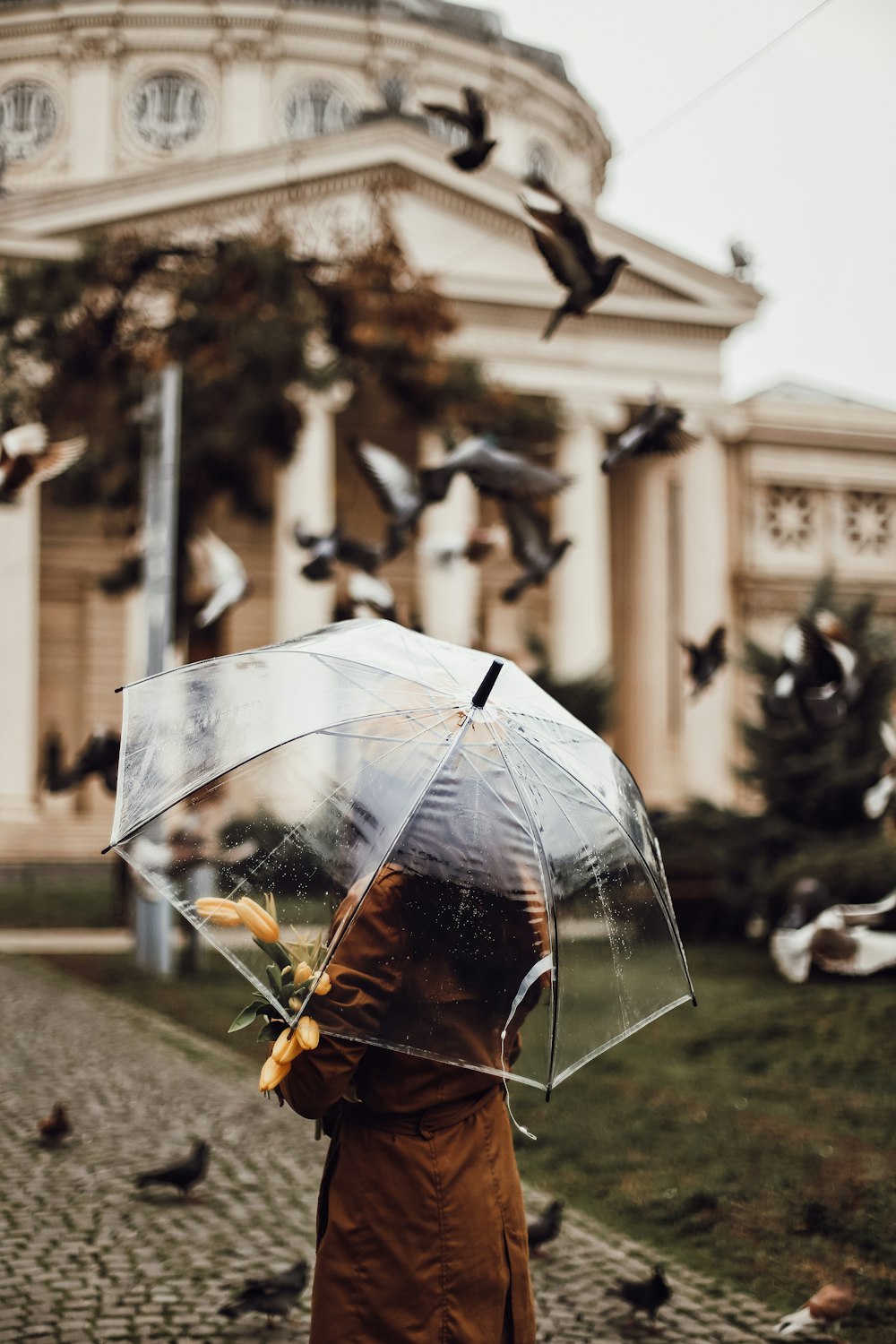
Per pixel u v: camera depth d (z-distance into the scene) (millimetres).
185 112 48344
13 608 38500
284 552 38625
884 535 48031
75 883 32094
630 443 7012
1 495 6590
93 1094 9383
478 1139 3107
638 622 45250
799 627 10398
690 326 43344
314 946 2941
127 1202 6715
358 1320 2963
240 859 3125
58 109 48188
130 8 47594
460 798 3104
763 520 46875
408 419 23188
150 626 16391
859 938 13391
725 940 19594
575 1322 5203
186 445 20547
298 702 3340
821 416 46781
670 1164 7617
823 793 19172
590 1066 10625
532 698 3562
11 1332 4953
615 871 3361
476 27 53031
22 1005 13680
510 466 8242
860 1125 8445
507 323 41250
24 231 36344
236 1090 9609
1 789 37906
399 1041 2898
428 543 11562
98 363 21141
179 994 14523
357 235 22938
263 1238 6172
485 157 6398
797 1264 5891
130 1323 5062
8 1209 6574
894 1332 5109
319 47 48844
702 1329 5145
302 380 20969
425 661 3463
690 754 42938
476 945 2988
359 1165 3045
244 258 20688
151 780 3350
